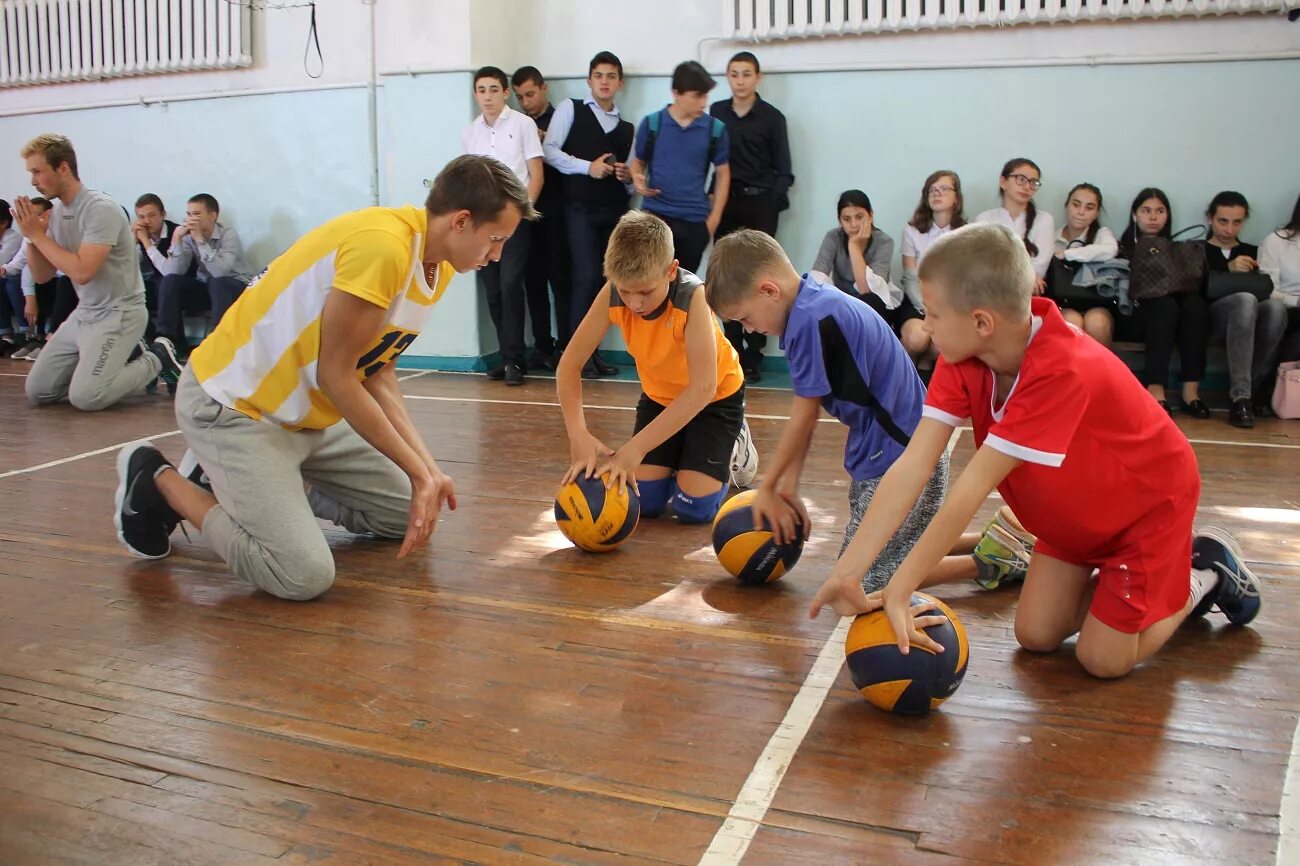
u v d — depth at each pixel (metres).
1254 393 5.24
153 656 2.25
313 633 2.38
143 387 5.54
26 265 7.03
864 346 2.39
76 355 5.21
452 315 6.52
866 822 1.63
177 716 1.98
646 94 6.37
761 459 4.09
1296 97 5.39
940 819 1.64
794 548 2.63
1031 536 2.56
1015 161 5.48
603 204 6.14
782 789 1.73
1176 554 2.05
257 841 1.58
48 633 2.38
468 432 4.61
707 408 3.24
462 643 2.32
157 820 1.64
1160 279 5.11
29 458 4.10
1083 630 2.13
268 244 7.23
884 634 1.92
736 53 6.06
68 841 1.58
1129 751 1.85
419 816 1.65
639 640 2.34
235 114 7.13
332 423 2.68
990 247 1.75
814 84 6.09
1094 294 5.39
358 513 2.99
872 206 6.12
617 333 6.60
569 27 6.45
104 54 7.41
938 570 2.58
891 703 1.94
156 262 6.80
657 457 3.29
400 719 1.97
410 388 5.88
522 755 1.83
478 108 6.34
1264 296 5.03
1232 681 2.13
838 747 1.86
